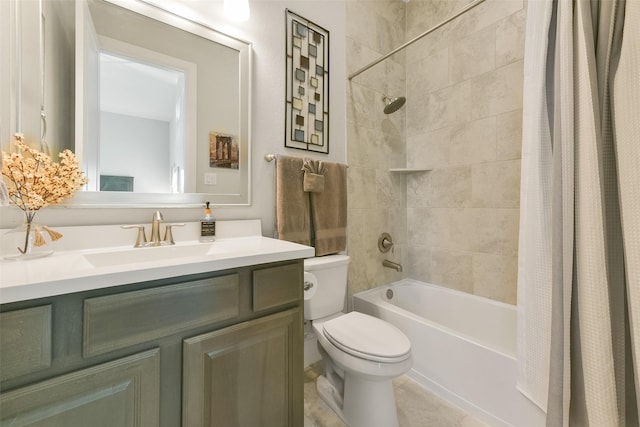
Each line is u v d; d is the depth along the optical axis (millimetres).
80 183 876
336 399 1285
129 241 1031
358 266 1870
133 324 608
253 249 921
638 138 794
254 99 1405
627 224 810
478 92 1753
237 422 769
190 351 683
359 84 1876
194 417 689
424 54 2066
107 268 606
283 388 867
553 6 1000
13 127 859
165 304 652
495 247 1688
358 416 1125
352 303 1834
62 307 537
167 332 653
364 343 1100
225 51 1311
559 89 948
